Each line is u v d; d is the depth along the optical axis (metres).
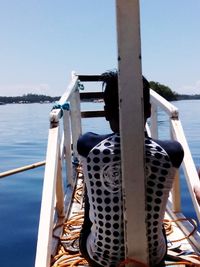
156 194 2.18
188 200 6.79
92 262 2.39
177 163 2.20
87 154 2.21
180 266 2.70
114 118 2.26
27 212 6.59
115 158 2.15
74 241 3.32
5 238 5.38
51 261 2.96
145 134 2.25
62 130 5.16
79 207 4.38
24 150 14.59
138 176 2.01
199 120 24.97
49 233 2.62
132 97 1.95
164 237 2.41
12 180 9.12
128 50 1.91
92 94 7.36
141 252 2.09
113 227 2.23
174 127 3.56
